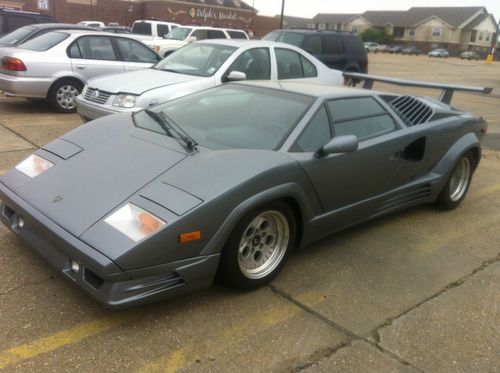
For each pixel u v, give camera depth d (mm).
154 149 3186
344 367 2590
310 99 3697
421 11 88250
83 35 9039
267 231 3219
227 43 7465
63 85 8812
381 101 4211
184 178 2836
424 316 3115
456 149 4750
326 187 3451
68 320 2773
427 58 59812
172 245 2602
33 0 40969
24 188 3092
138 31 20500
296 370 2539
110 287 2512
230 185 2805
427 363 2678
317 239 3639
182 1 49656
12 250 3469
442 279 3619
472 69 38656
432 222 4727
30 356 2477
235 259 2957
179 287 2746
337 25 94125
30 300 2922
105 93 6461
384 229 4457
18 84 8398
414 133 4238
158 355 2557
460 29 82688
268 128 3475
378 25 89812
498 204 5430
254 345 2699
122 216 2633
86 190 2881
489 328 3037
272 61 7551
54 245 2709
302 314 3023
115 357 2516
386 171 4020
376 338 2855
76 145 3420
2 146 6348
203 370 2479
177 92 6367
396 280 3543
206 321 2867
